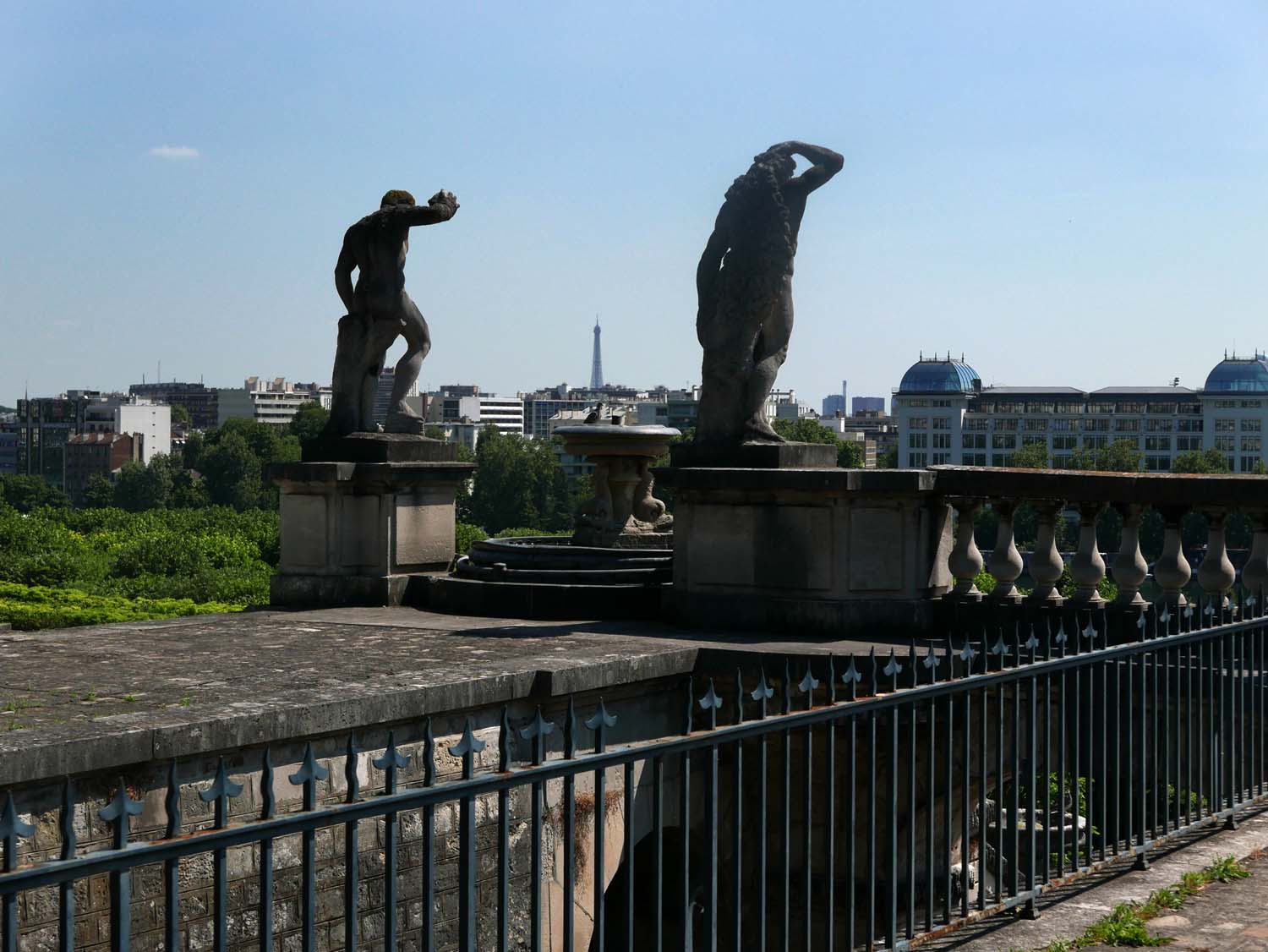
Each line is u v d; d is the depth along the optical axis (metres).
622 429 16.36
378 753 9.62
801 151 14.28
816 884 11.79
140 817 8.27
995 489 13.14
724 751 12.05
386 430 16.70
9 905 4.03
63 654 11.95
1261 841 9.88
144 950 8.25
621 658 11.31
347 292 16.59
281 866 9.01
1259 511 12.20
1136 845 9.45
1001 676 8.33
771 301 14.02
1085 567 12.86
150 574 48.09
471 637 13.22
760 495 13.62
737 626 13.66
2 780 7.47
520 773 5.50
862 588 13.36
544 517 181.00
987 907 8.38
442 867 9.95
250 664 11.43
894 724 7.67
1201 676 10.12
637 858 11.61
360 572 16.16
